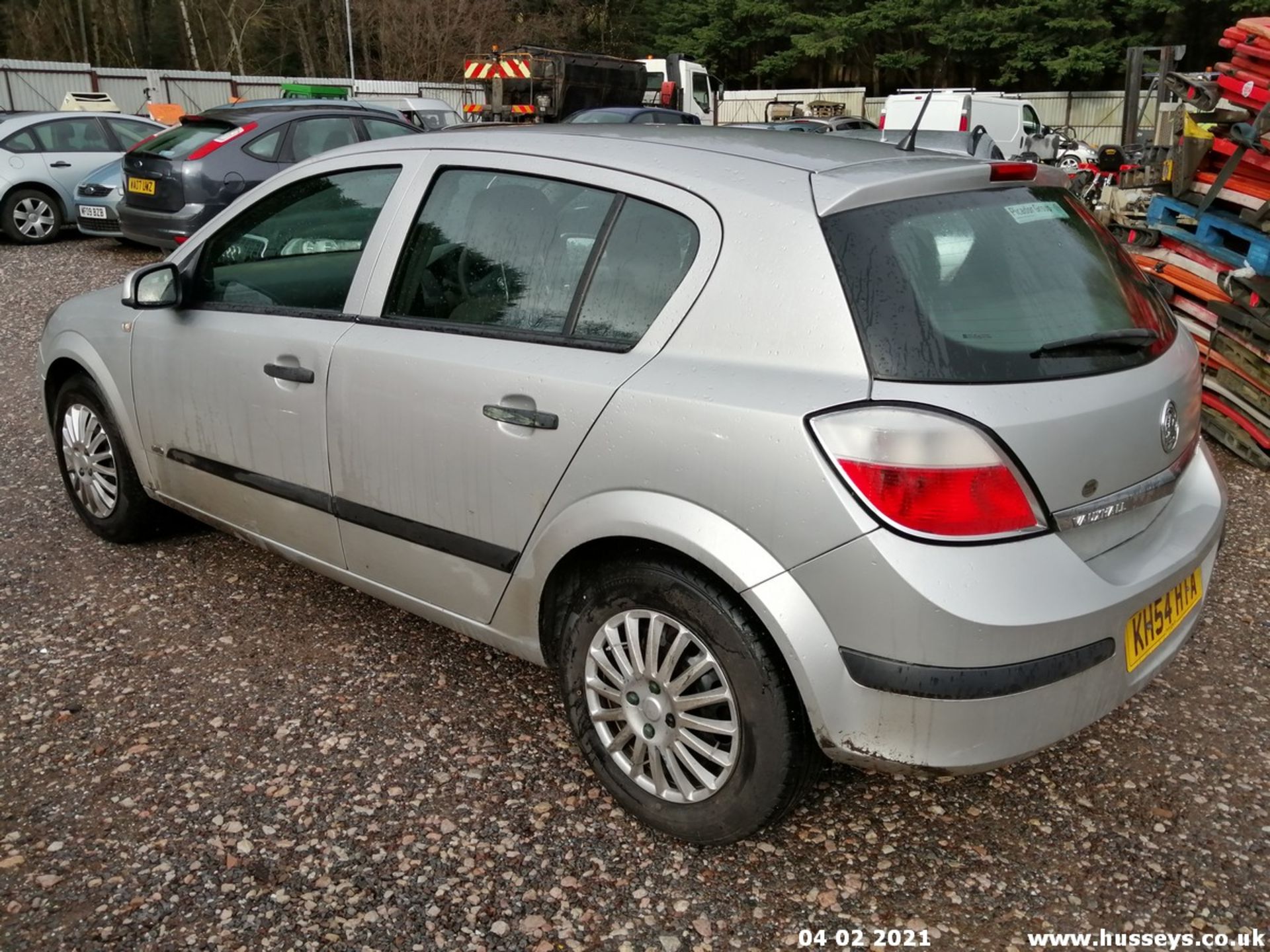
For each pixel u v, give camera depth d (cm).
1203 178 591
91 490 422
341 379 308
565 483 258
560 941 229
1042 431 219
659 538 238
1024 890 248
